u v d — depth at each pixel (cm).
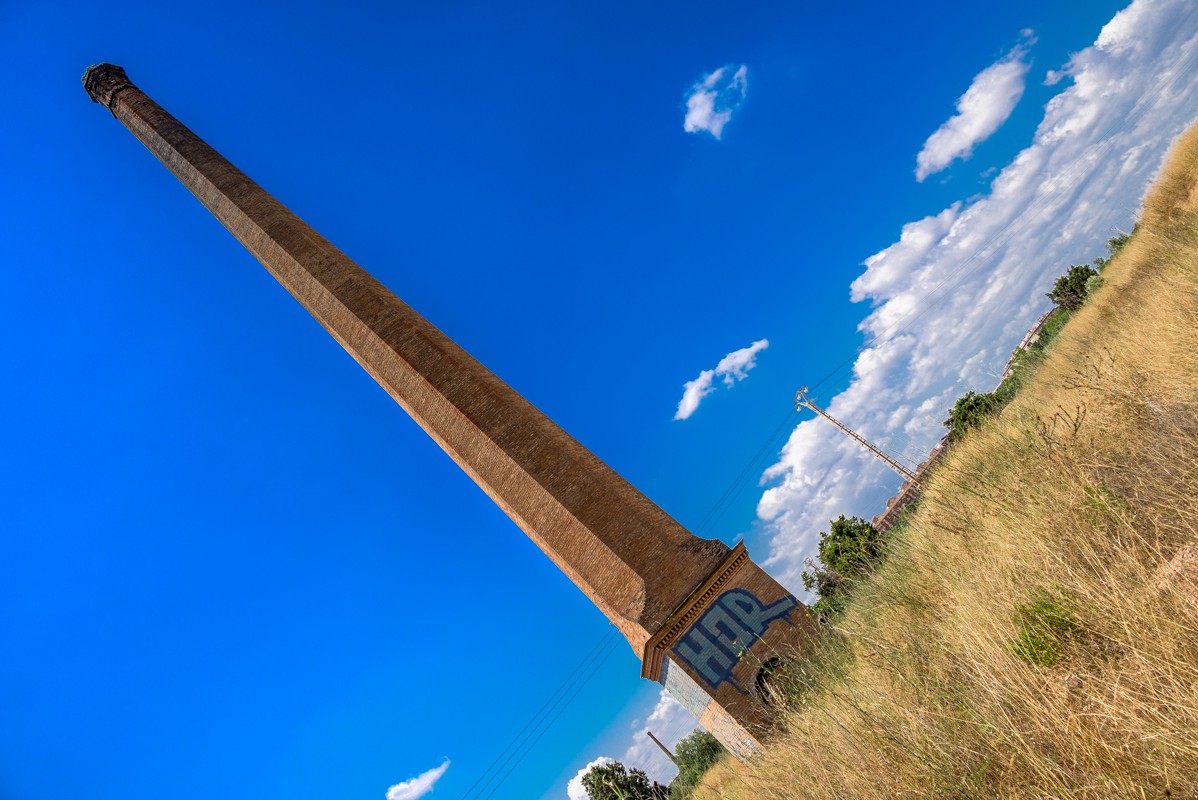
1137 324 1034
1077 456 641
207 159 2602
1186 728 290
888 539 1058
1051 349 1758
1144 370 786
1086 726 342
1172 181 2017
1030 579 495
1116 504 496
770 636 1359
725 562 1439
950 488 916
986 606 517
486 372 1839
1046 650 414
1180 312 848
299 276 2133
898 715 486
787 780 614
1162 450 557
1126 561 422
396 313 1947
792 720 753
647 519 1527
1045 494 603
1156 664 327
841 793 496
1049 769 339
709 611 1423
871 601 888
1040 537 534
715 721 1359
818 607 1359
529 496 1605
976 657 447
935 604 697
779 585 1408
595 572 1509
